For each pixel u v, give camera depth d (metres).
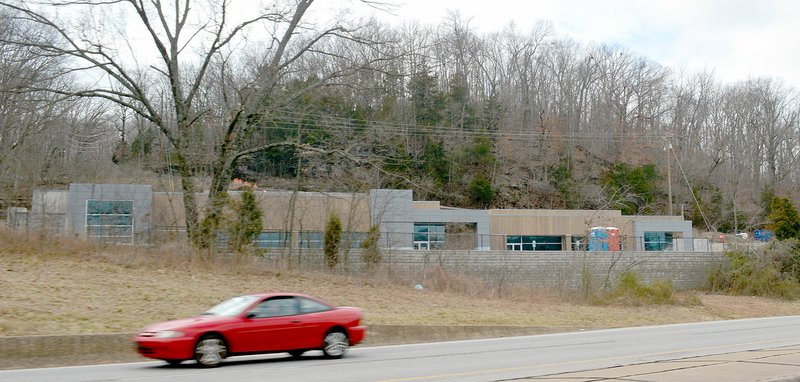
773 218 49.28
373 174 43.56
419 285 33.00
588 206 77.69
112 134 74.81
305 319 15.79
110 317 19.91
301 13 32.91
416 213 51.94
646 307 35.72
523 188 79.19
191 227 30.52
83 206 40.34
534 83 101.44
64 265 25.70
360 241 39.31
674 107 107.56
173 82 32.59
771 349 16.75
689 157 95.75
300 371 13.75
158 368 14.63
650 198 80.81
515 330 25.11
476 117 85.88
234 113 33.06
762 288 44.59
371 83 47.16
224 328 14.70
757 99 106.38
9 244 26.58
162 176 43.78
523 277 39.19
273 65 33.06
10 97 38.56
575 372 12.59
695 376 11.52
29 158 41.09
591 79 106.31
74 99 43.91
